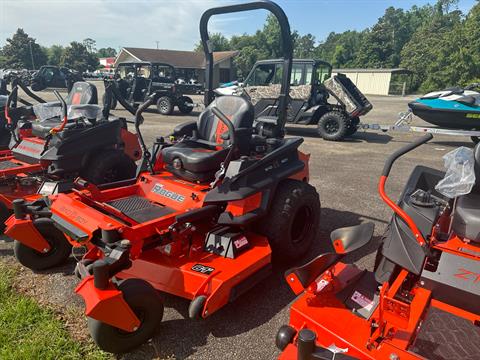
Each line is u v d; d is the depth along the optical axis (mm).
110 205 3404
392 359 1940
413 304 2164
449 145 10406
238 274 2828
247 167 3260
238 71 55750
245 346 2645
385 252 2463
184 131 4176
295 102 11148
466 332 2049
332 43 93750
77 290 2375
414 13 86812
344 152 9211
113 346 2434
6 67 67250
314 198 3840
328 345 2229
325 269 2426
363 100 10828
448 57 35312
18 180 4879
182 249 3109
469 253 2174
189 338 2707
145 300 2490
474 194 2533
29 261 3451
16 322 2760
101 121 5406
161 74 15992
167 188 3582
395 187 6234
